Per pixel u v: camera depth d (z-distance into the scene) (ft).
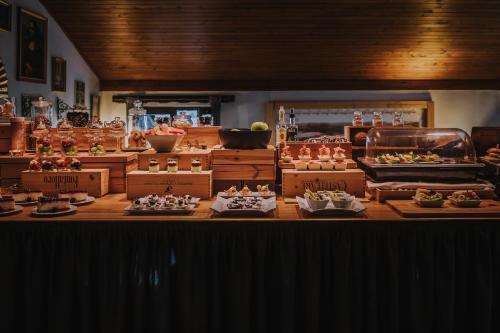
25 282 8.07
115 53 23.09
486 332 8.16
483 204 9.14
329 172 9.97
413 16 20.36
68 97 21.76
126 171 10.74
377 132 11.72
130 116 12.45
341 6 19.75
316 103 26.23
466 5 19.74
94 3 19.44
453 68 24.31
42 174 10.03
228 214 8.37
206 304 8.17
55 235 8.06
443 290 8.15
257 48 22.59
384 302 8.21
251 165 10.54
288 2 19.51
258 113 26.68
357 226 8.06
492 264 8.25
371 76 25.07
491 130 12.92
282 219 8.12
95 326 8.27
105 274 8.04
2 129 11.07
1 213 8.38
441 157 11.13
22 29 17.43
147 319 8.18
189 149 11.41
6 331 8.05
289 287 8.02
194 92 26.40
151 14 20.20
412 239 8.10
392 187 9.77
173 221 8.04
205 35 21.62
